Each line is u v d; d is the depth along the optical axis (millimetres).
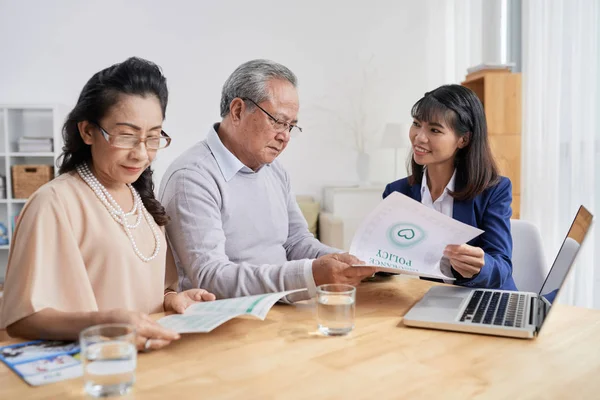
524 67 3531
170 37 4613
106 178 1184
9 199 4160
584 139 3078
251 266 1329
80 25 4461
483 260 1344
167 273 1357
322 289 1043
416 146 1767
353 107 4953
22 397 743
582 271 2979
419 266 1326
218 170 1562
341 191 4480
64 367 846
